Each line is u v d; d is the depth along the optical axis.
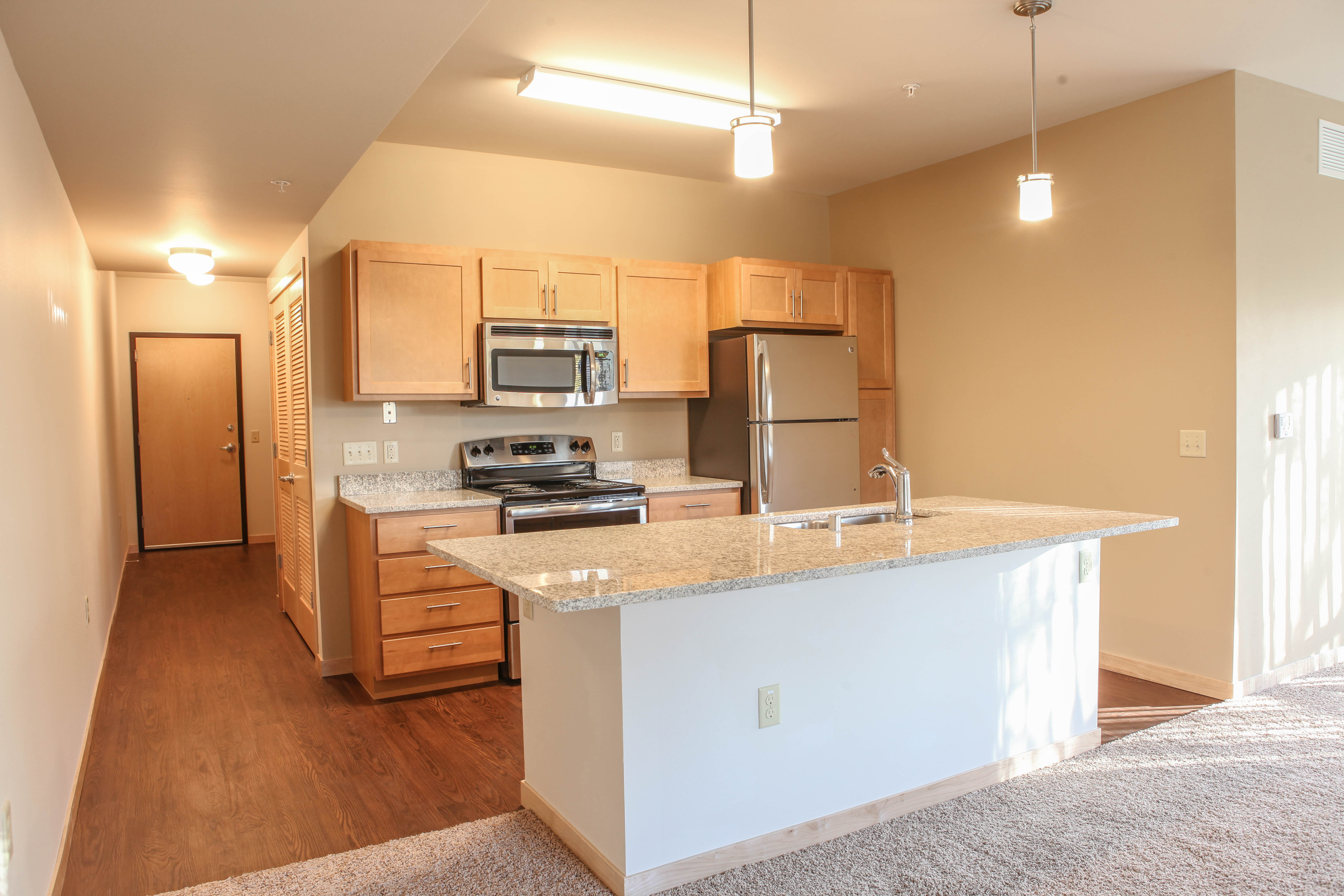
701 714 2.16
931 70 3.29
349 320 3.75
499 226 4.28
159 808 2.63
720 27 2.88
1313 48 3.14
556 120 3.76
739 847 2.22
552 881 2.16
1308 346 3.62
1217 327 3.40
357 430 3.99
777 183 4.96
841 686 2.38
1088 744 2.96
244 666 4.11
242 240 4.20
